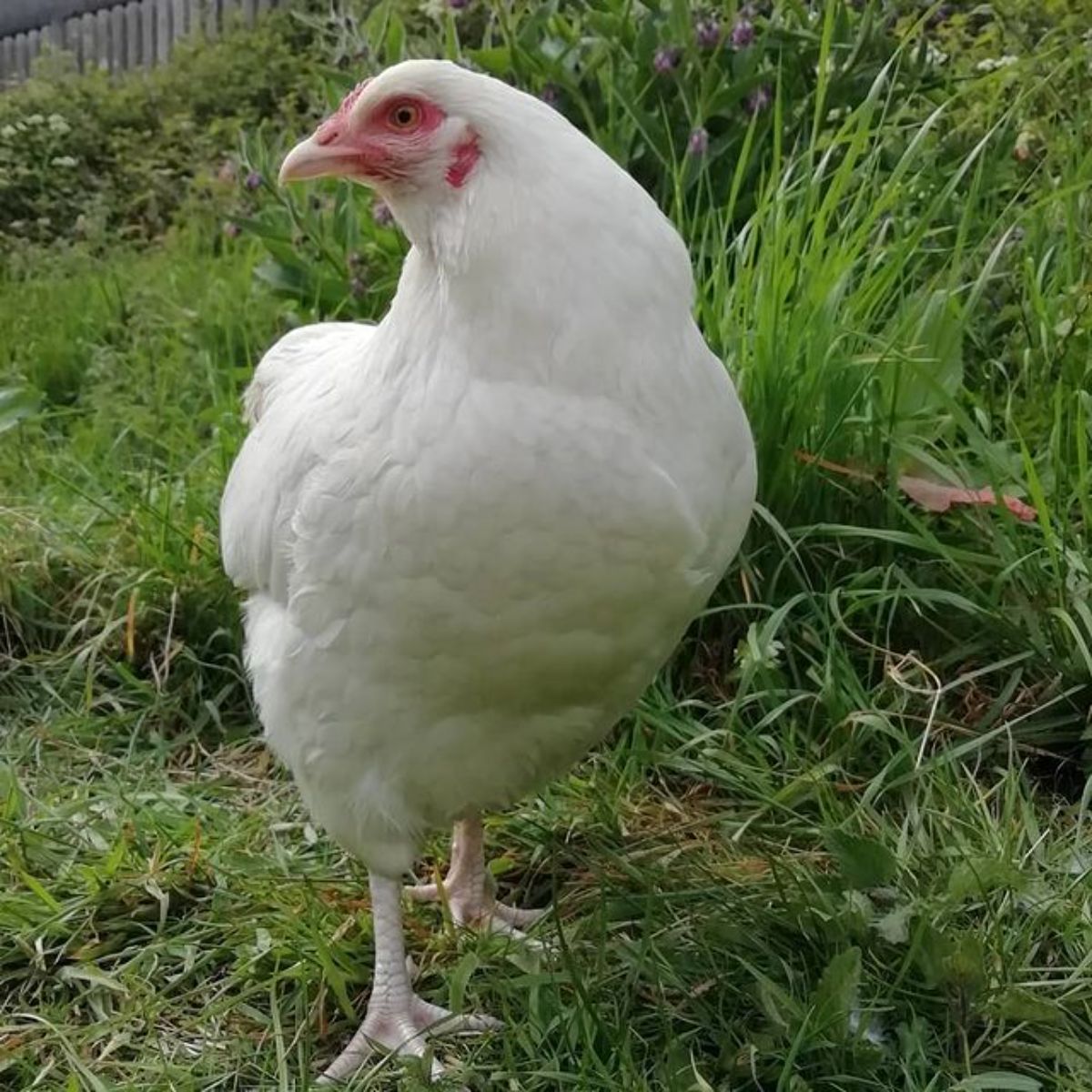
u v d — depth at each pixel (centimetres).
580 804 72
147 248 195
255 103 229
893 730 68
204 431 115
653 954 58
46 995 62
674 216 94
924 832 65
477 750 53
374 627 49
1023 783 69
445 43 110
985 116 101
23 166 216
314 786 56
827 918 57
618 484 45
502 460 45
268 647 56
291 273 112
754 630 71
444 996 60
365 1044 56
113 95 240
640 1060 54
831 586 77
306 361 63
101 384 129
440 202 47
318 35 165
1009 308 88
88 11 282
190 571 89
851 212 86
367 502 47
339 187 110
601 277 45
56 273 176
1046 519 70
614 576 47
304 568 51
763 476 77
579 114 100
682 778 73
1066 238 90
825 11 92
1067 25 107
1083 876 61
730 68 100
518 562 46
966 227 87
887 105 94
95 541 95
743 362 77
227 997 60
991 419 85
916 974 56
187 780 79
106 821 72
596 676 51
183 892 67
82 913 65
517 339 45
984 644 74
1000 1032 53
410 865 58
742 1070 52
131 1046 58
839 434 78
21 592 91
